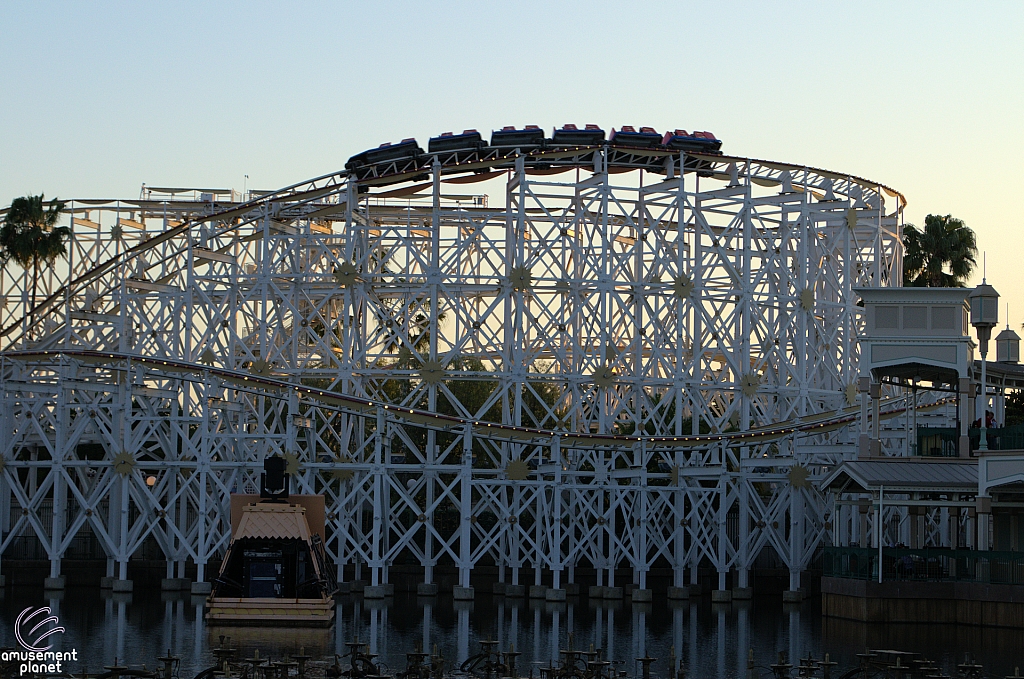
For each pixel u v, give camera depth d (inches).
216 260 2733.8
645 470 2401.6
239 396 2568.9
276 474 2033.7
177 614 1999.3
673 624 1978.3
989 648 1664.6
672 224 2915.8
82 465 2373.3
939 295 2070.6
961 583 1929.1
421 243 3002.0
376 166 2596.0
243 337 2871.6
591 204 2706.7
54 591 2364.7
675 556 2458.2
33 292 3090.6
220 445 2472.9
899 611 1940.2
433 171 2522.1
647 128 2605.8
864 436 2092.8
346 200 2598.4
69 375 2464.3
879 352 2080.5
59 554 2384.4
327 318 2920.8
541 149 2544.3
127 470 2352.4
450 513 3019.2
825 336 2738.7
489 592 2593.5
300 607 1899.6
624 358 2903.5
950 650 1646.2
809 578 2556.6
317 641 1704.0
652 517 2527.1
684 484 2453.2
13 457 2469.2
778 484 2532.0
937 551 1961.1
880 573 1936.5
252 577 1921.8
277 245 2881.4
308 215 2647.6
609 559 2453.2
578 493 2508.6
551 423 3378.4
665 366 2591.0
